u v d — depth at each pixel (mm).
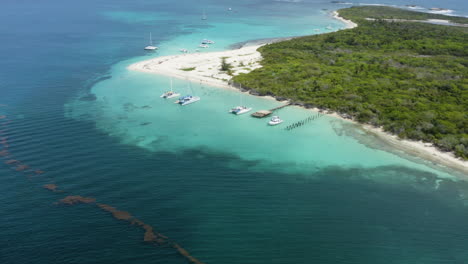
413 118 93000
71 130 88938
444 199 64688
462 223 58312
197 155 78562
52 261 46438
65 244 49562
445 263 49781
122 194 62000
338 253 50750
